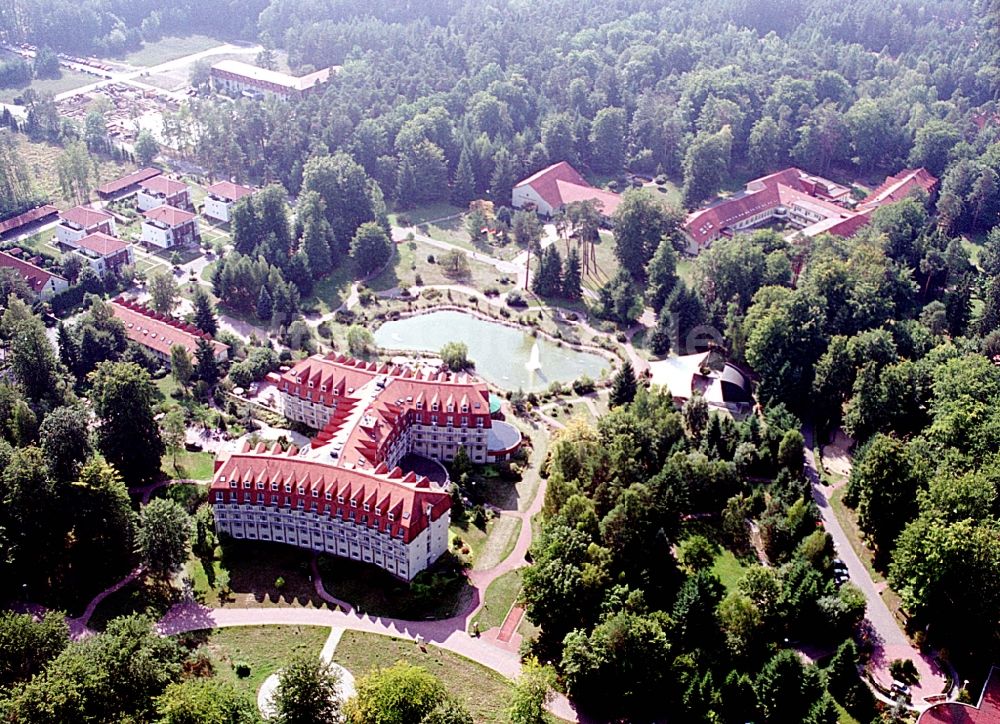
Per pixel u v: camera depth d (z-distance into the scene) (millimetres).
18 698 160500
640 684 185000
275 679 188375
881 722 179875
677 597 199875
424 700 171625
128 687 168875
